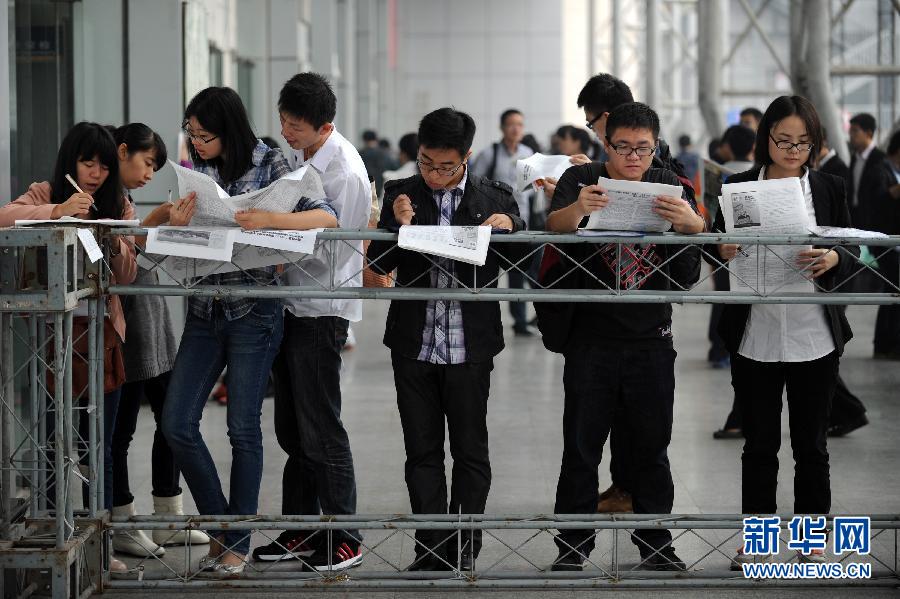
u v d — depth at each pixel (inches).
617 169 181.0
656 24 700.7
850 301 181.2
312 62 646.5
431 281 185.3
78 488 239.3
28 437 180.2
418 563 194.1
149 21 353.4
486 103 1362.0
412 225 178.7
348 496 195.6
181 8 359.6
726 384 377.1
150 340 203.6
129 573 187.5
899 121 573.3
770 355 188.4
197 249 174.7
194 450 186.4
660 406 188.4
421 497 187.5
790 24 557.9
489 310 187.3
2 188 198.5
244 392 185.5
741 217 179.9
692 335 496.7
